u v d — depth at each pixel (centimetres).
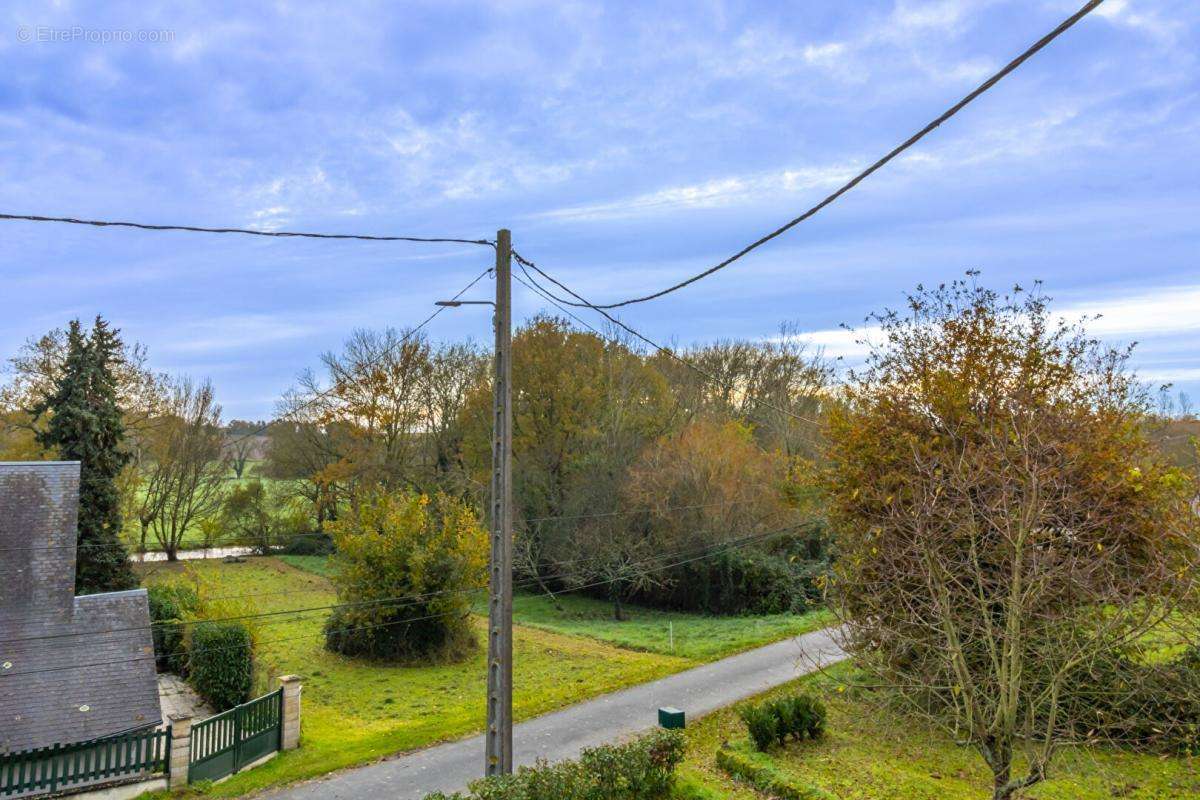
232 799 1510
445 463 5156
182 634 2767
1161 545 1254
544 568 4419
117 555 3331
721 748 1545
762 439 4781
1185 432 1975
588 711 1977
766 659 2452
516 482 4412
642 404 4519
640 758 1341
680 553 3791
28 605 2028
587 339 4616
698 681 2225
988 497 1366
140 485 4981
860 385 1894
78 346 3469
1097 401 1639
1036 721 1390
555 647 3094
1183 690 1320
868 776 1397
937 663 1319
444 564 3153
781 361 5322
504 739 1175
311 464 5562
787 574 3512
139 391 4850
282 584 4581
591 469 4156
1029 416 1384
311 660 3117
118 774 1565
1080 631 1223
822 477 1898
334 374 5103
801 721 1582
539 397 4509
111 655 1995
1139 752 1428
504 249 1204
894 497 1466
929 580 1111
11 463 2256
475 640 3366
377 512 3275
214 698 2388
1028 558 1137
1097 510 1278
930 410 1734
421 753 1725
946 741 1566
